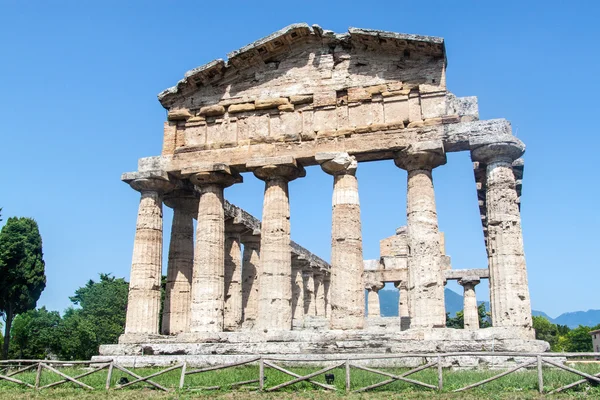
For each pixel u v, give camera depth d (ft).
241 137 113.80
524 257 96.58
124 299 228.22
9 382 79.36
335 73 111.04
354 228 103.81
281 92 113.09
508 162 99.50
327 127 108.78
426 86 104.73
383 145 104.06
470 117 101.86
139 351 103.24
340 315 99.96
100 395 67.21
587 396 57.06
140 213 115.55
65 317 248.73
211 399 62.80
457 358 84.99
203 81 116.98
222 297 110.83
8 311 188.34
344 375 74.28
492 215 97.86
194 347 100.58
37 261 194.18
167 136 118.42
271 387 66.64
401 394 61.82
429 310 96.12
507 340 87.66
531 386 62.90
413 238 100.07
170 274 122.52
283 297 105.91
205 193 114.32
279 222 108.58
